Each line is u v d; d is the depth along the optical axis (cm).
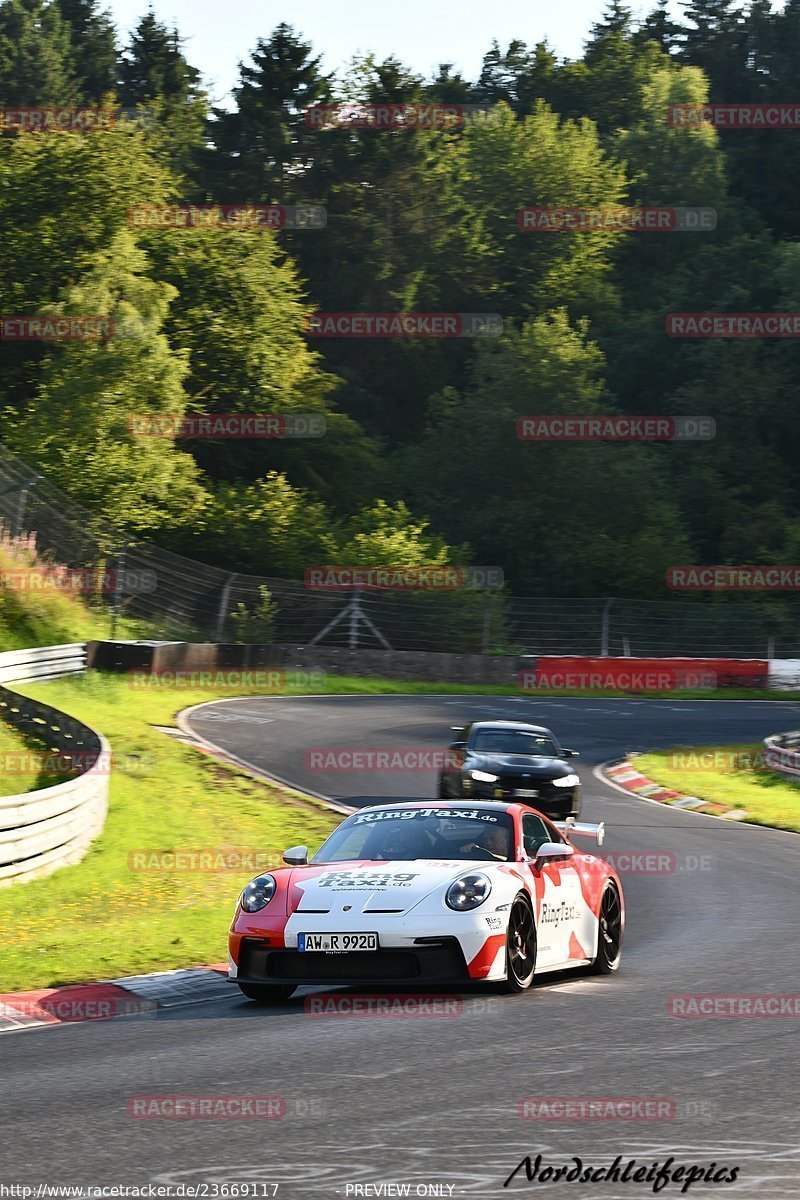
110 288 17050
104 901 4191
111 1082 2012
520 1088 1938
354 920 2719
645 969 3300
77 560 12731
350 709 10544
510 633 14912
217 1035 2441
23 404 17175
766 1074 2047
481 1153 1591
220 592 13688
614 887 3353
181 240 18988
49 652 10081
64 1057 2244
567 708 11612
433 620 14638
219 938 3619
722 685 13875
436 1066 2097
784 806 7512
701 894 4753
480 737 6544
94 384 15825
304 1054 2214
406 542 16562
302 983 2728
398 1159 1565
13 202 18262
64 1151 1611
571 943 3083
